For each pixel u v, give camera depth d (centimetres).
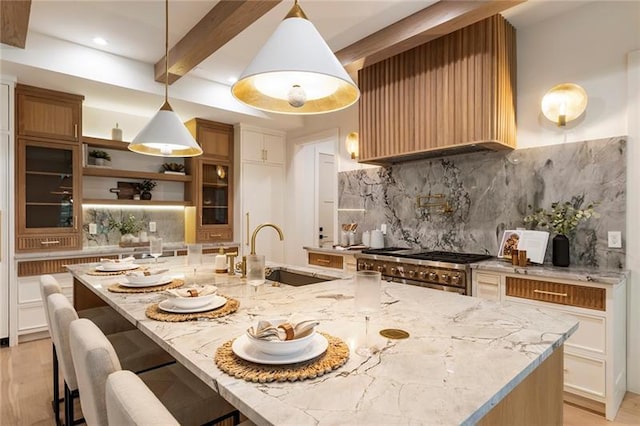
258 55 126
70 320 161
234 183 505
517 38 303
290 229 534
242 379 86
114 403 74
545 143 287
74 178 372
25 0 238
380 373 90
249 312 144
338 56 340
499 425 97
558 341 113
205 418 134
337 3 268
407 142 330
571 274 226
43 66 312
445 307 152
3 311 329
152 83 375
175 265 271
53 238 360
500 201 311
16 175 340
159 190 479
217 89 425
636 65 245
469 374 89
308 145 561
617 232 251
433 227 358
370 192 417
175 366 163
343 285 198
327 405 75
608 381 215
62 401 236
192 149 258
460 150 311
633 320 244
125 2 266
